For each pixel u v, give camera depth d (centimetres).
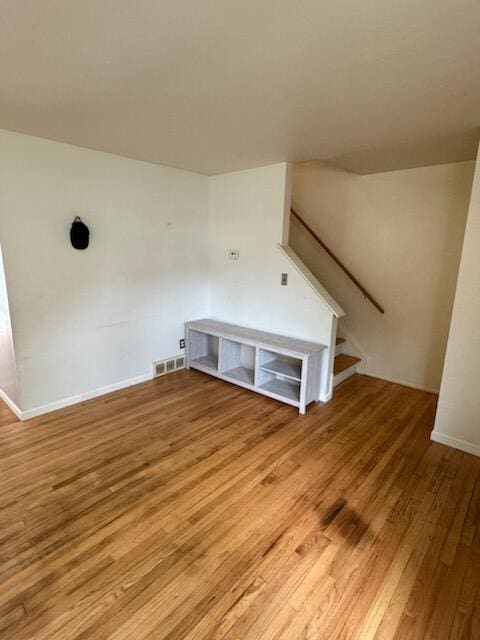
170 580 148
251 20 117
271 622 132
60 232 274
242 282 369
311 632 129
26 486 202
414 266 348
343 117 205
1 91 175
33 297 267
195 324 377
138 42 131
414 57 139
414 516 186
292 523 180
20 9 112
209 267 400
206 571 152
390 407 314
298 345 310
